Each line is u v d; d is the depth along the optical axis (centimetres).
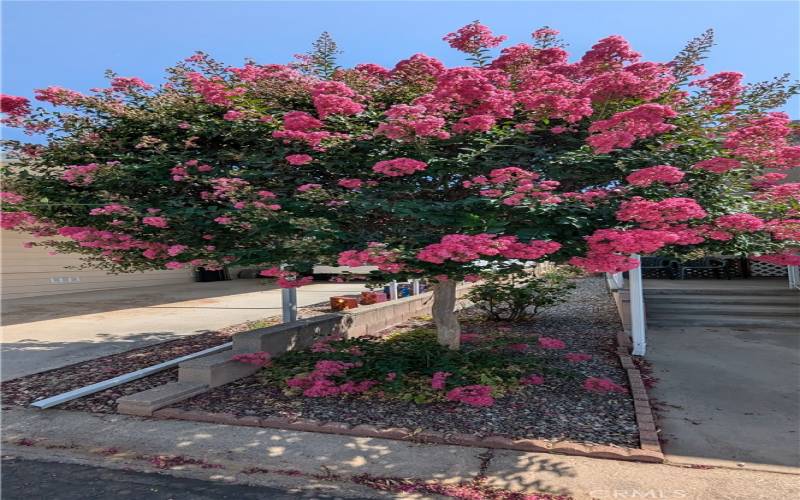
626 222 363
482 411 419
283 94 443
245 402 453
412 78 458
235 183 383
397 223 430
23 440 385
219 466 337
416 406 432
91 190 451
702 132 411
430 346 551
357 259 342
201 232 425
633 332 609
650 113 342
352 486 308
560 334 731
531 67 469
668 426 394
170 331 825
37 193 450
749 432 380
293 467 332
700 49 441
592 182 433
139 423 416
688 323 777
